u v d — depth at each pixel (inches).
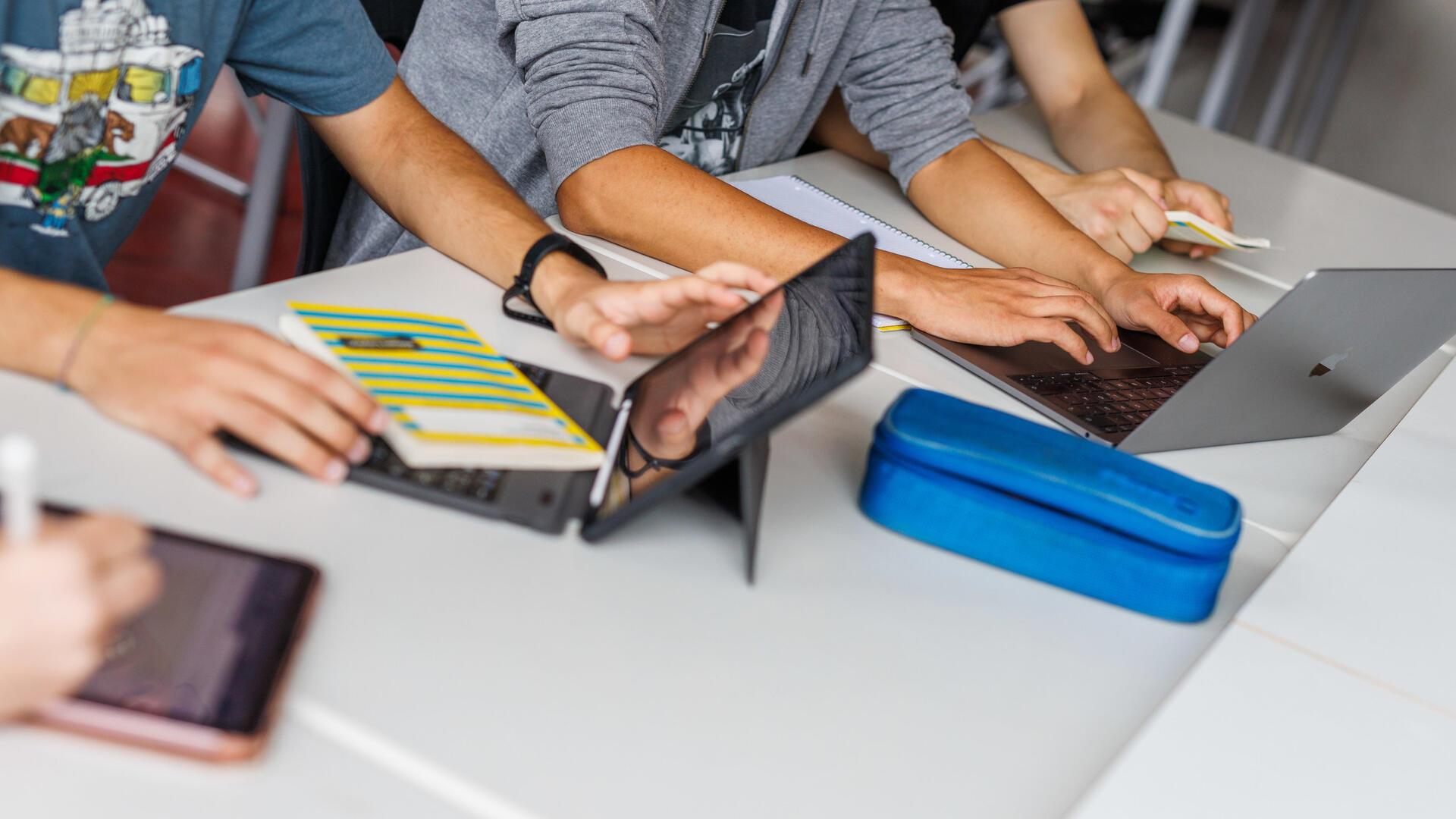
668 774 21.4
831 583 27.4
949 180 54.9
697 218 42.4
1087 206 56.3
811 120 62.9
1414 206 74.5
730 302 33.1
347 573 24.3
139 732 19.1
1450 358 49.9
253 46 40.2
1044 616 28.0
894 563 28.7
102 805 18.3
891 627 26.4
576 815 20.2
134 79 36.6
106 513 22.9
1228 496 29.0
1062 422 36.9
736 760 22.0
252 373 26.4
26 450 16.3
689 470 25.3
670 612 25.4
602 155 43.6
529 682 22.7
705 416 26.8
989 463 28.4
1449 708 26.6
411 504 26.8
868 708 24.0
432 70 54.5
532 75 45.9
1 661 16.8
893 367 38.9
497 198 40.4
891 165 58.2
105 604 18.0
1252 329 33.3
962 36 72.6
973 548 29.2
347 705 21.2
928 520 29.2
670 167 43.5
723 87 56.8
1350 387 38.8
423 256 39.7
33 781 18.4
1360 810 22.9
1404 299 36.2
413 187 41.2
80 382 27.0
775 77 57.7
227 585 22.1
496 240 38.7
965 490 28.8
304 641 22.3
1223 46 145.2
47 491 24.0
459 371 30.9
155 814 18.4
